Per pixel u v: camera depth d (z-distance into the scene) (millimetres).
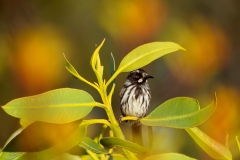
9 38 8734
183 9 9922
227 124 7746
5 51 8516
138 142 7957
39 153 7387
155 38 8953
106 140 7352
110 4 9227
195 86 9570
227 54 9867
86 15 9805
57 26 9656
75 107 7367
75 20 9875
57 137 7383
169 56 9766
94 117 9477
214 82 9555
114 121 7387
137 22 8859
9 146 7379
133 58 7430
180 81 9594
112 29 9469
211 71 9664
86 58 10031
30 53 8445
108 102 7387
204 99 9453
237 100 8320
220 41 9961
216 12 10508
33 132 7383
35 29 9195
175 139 7977
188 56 9688
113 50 9570
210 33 9859
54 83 8406
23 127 7484
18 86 8344
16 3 9219
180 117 7383
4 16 9086
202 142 7410
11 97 8445
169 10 9484
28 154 7387
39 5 9508
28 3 9352
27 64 8359
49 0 9586
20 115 7332
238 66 9688
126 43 9180
